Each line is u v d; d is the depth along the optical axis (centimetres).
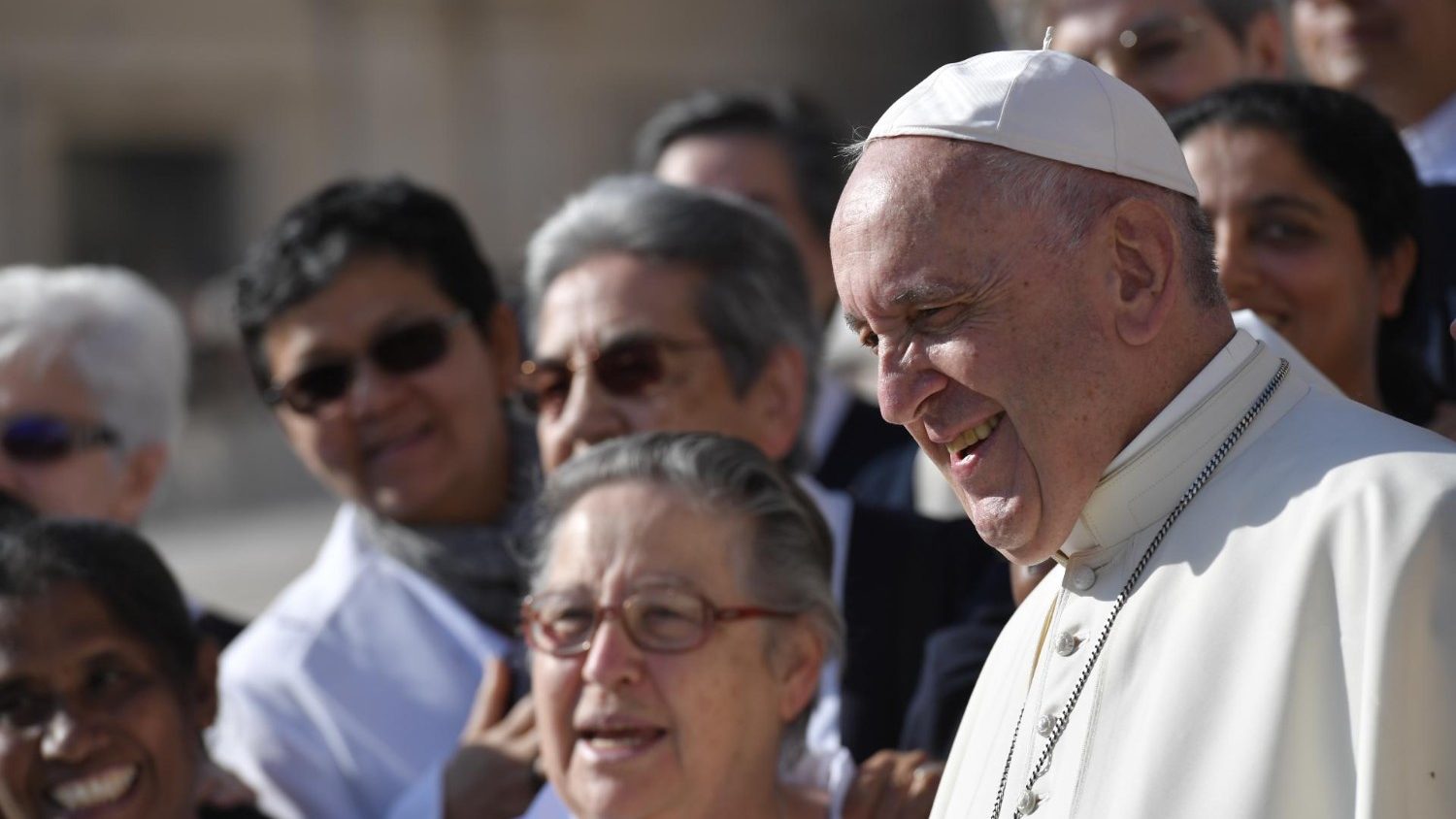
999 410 739
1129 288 740
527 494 1465
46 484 1617
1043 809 749
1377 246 1151
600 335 1296
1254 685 691
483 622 1409
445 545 1430
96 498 1648
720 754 1042
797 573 1080
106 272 1756
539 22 10169
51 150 9988
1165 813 692
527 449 1488
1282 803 674
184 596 1295
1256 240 1139
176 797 1207
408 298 1428
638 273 1309
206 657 1270
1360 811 648
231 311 1495
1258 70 1495
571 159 10250
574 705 1051
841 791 1081
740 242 1338
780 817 1064
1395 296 1173
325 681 1377
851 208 751
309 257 1430
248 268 1466
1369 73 1546
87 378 1638
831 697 1226
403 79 10075
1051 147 730
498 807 1188
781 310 1352
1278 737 679
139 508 1709
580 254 1333
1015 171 727
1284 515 718
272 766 1339
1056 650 781
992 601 1180
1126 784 710
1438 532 670
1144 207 738
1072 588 789
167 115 10069
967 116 735
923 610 1246
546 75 10200
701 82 10456
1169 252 741
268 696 1373
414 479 1428
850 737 1198
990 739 830
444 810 1198
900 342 743
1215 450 755
